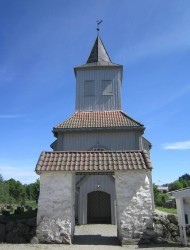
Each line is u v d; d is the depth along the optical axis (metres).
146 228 11.00
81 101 24.23
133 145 20.38
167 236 11.38
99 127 20.41
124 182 11.58
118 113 23.20
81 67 24.94
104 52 27.81
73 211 12.58
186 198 11.19
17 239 11.30
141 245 10.66
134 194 11.41
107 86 24.47
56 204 11.41
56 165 11.94
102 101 24.08
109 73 24.81
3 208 28.41
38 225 11.23
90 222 19.44
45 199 11.48
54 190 11.55
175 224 11.70
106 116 22.62
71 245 10.78
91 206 21.88
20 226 11.51
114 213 18.25
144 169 11.52
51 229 11.16
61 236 11.08
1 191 45.81
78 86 24.70
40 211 11.38
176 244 10.80
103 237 12.95
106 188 18.59
